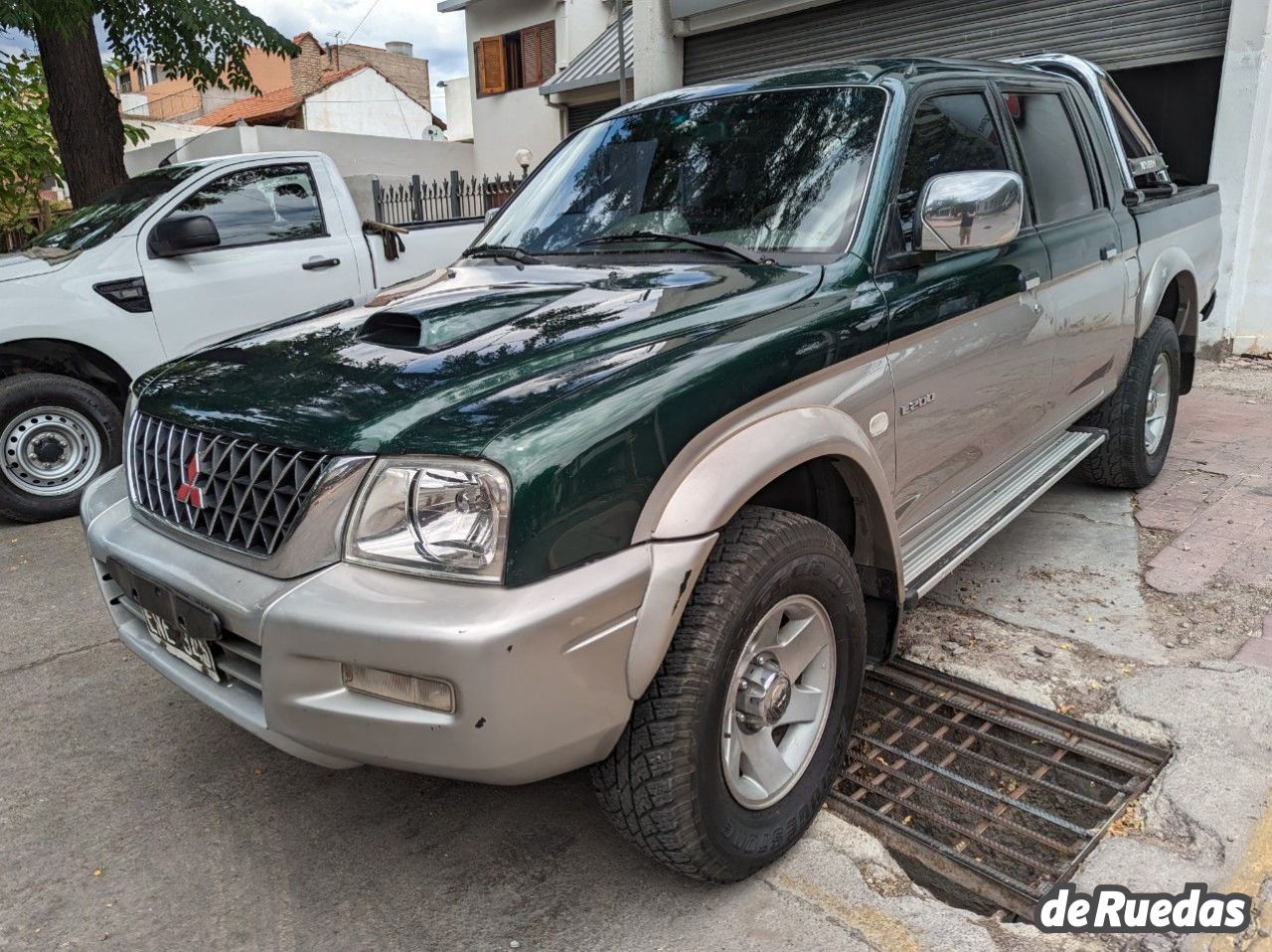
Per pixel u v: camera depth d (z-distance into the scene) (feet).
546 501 5.84
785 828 7.47
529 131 64.80
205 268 18.40
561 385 6.40
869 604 8.98
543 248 10.44
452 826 8.43
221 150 59.26
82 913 7.50
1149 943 6.68
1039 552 13.34
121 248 17.65
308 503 6.27
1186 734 8.95
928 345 8.84
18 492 17.02
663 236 9.67
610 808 6.80
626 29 55.62
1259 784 8.21
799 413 7.30
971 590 12.25
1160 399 15.29
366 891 7.64
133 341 17.60
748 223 9.30
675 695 6.47
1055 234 11.39
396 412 6.36
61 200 52.95
